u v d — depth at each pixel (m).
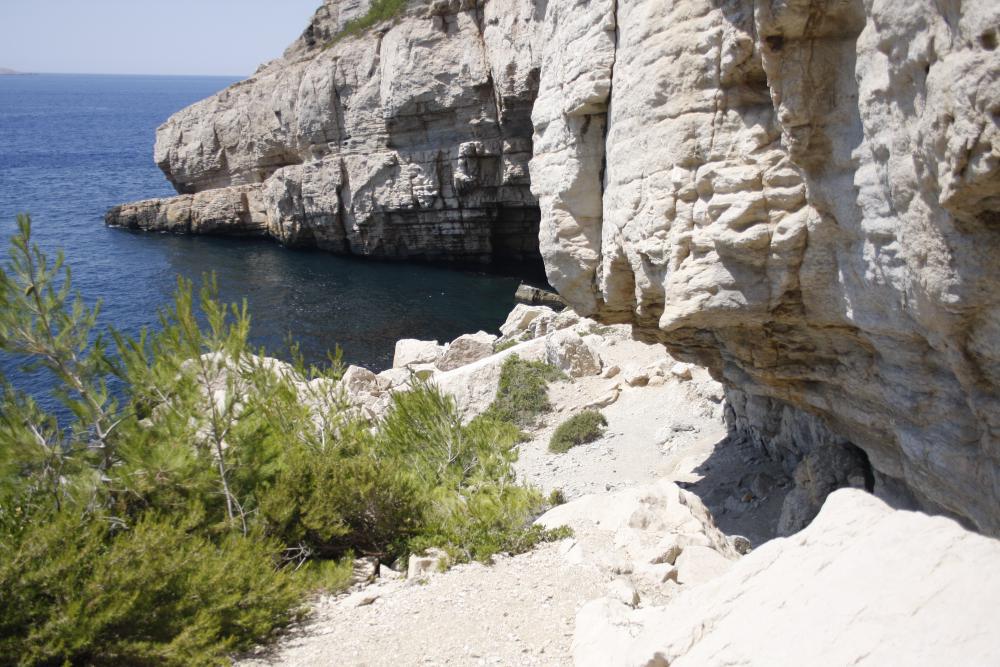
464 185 55.81
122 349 13.62
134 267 60.91
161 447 12.77
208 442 13.85
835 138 10.12
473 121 54.41
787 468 18.08
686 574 11.52
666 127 12.47
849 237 10.36
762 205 11.28
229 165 75.38
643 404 25.55
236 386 14.41
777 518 16.64
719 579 7.32
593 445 23.55
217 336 14.17
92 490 12.34
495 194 56.50
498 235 59.94
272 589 11.43
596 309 16.45
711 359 15.84
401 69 56.00
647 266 13.51
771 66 10.12
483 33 52.94
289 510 13.45
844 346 11.88
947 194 7.69
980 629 5.31
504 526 13.92
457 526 14.15
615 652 8.64
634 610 9.92
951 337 8.89
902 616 5.70
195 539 11.94
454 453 18.34
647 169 13.06
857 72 9.12
